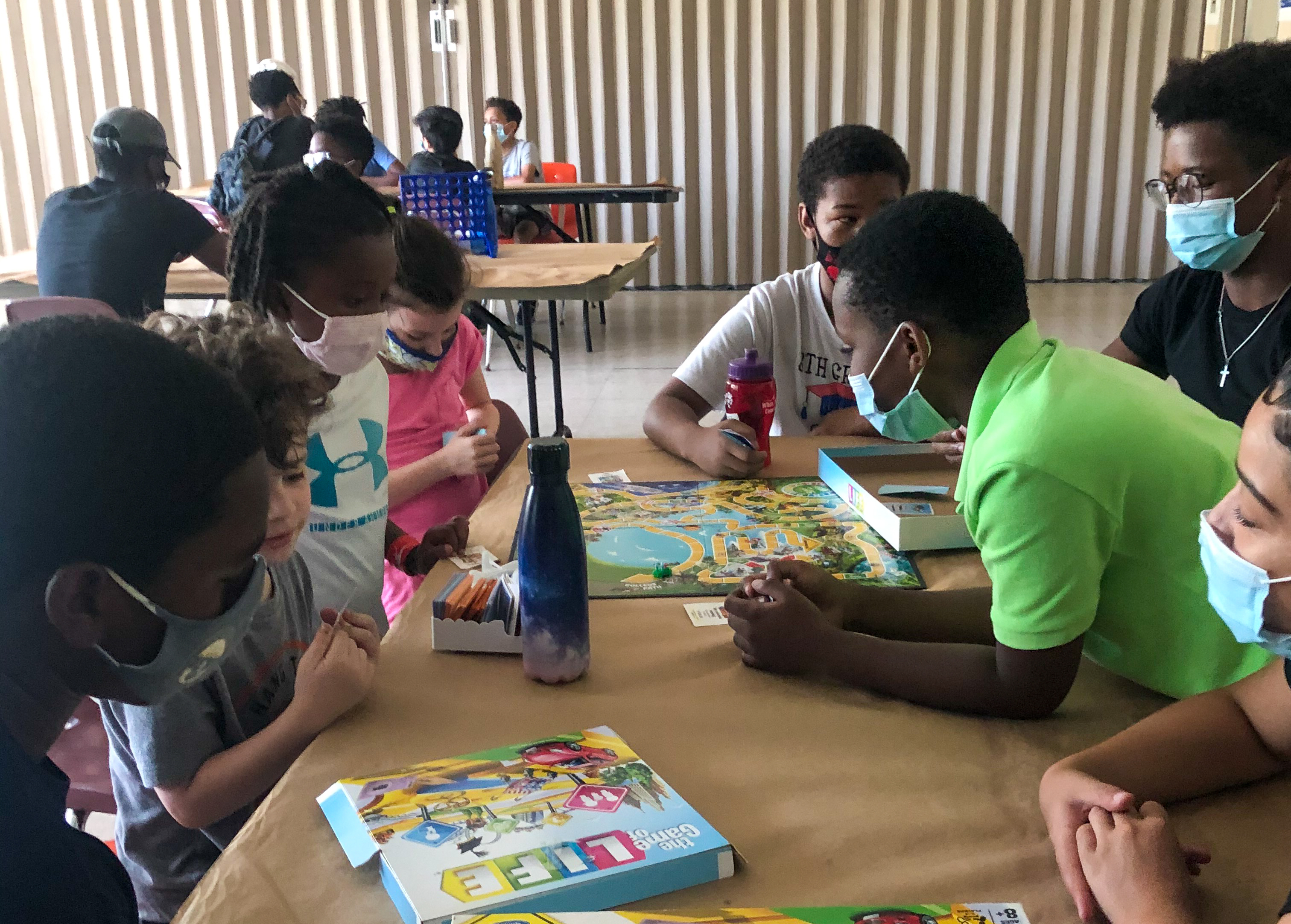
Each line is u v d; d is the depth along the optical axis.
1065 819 0.74
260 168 4.29
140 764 0.94
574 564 0.96
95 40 6.70
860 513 1.40
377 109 6.82
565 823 0.73
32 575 0.59
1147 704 0.96
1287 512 0.61
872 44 6.63
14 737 0.66
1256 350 1.69
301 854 0.73
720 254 7.04
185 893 1.10
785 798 0.80
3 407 0.57
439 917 0.62
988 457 0.90
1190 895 0.67
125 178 3.01
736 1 6.59
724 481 1.57
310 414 1.03
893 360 0.99
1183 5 6.45
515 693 0.97
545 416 4.32
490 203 3.20
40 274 3.02
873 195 1.84
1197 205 1.59
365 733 0.90
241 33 6.71
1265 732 0.81
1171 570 0.91
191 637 0.67
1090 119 6.68
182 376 0.61
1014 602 0.90
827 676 0.99
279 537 0.99
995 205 6.85
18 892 0.64
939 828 0.76
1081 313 5.88
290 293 1.35
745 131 6.81
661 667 1.02
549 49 6.71
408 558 1.44
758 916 0.64
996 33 6.57
